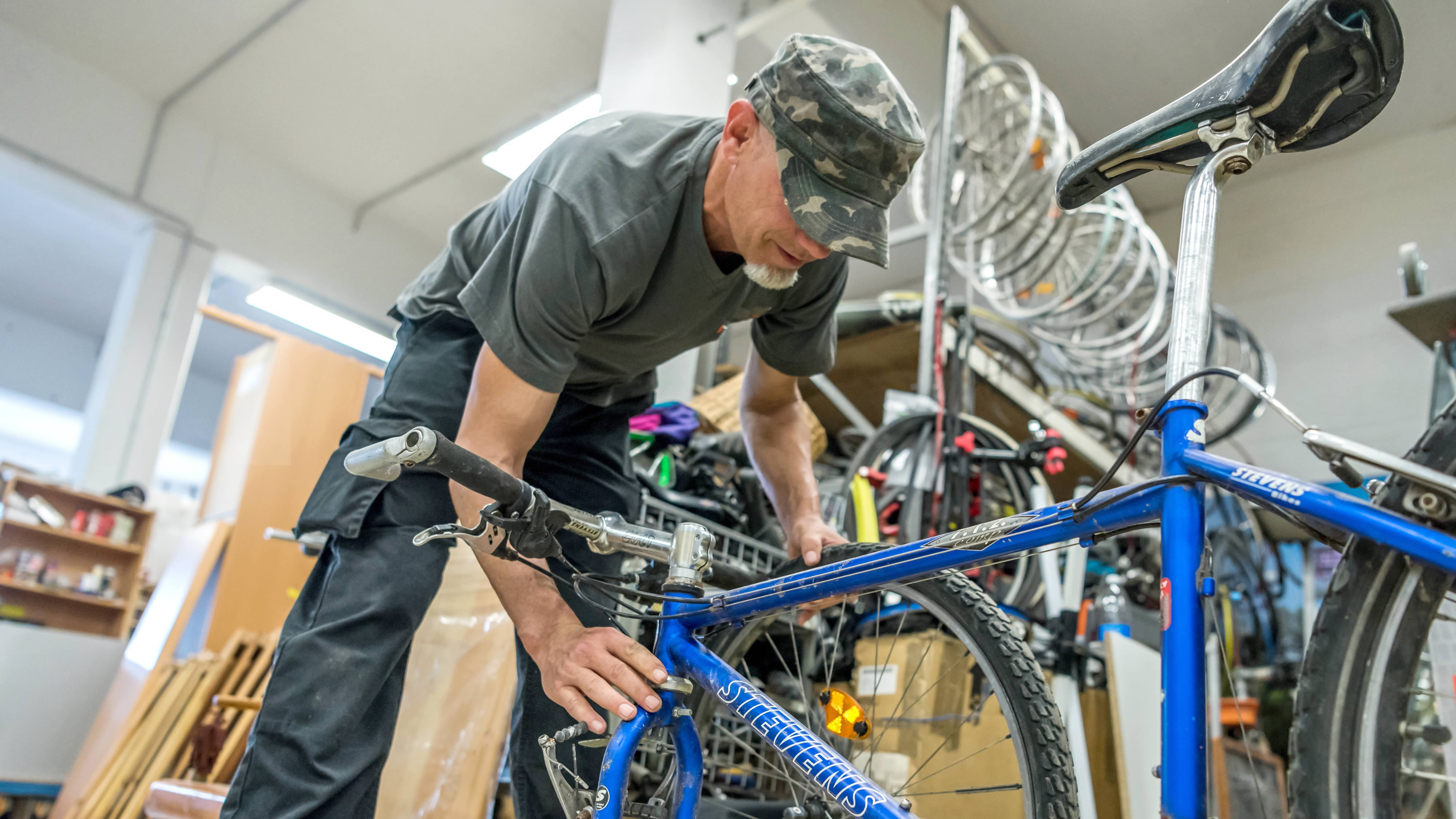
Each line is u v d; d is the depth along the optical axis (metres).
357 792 1.23
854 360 3.83
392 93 6.30
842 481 3.36
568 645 1.08
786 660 2.23
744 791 2.08
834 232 1.14
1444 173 5.16
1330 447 0.73
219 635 4.35
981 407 4.00
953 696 1.79
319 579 1.33
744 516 2.64
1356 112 0.97
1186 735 0.74
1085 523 0.93
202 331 9.00
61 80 6.19
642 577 1.21
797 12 5.02
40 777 3.72
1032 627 2.34
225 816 1.16
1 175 6.18
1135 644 2.34
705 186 1.30
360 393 5.50
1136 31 5.05
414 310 1.49
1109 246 4.20
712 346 4.09
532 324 1.22
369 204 7.48
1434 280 5.02
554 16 5.56
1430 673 0.99
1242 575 3.77
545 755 1.04
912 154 1.18
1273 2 4.61
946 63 3.76
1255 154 0.96
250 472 4.88
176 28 5.93
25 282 8.60
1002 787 1.22
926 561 1.05
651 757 2.02
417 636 2.35
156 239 6.50
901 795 1.40
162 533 5.81
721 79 4.38
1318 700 0.73
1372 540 0.70
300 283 7.12
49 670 3.87
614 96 4.32
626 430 1.73
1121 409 4.30
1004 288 3.98
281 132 6.80
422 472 1.34
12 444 9.59
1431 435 0.73
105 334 9.55
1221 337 4.24
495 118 6.44
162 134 6.61
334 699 1.21
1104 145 1.07
